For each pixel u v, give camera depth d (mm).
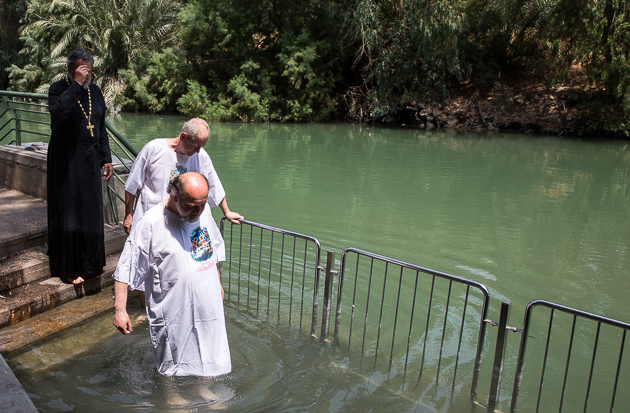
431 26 22953
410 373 3594
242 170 12602
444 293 5371
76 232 3822
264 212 8711
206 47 27156
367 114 25953
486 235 7855
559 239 7793
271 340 3863
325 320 3906
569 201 10570
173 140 3588
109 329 3711
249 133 20719
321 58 26875
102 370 3195
